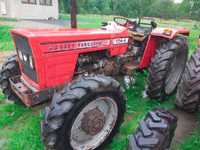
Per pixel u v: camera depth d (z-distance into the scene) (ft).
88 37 10.84
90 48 11.09
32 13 67.26
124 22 15.98
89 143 9.29
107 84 8.79
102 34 11.47
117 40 12.33
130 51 14.39
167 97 13.83
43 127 8.16
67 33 10.34
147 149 6.96
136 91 14.34
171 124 7.55
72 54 10.43
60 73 10.26
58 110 7.95
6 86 12.09
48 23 57.41
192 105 11.46
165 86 12.94
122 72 13.93
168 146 7.90
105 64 12.34
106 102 9.39
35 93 9.79
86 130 9.11
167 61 12.33
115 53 12.48
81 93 8.21
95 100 8.77
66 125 8.10
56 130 7.91
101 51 12.00
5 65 12.09
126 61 13.93
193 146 9.79
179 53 13.61
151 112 7.89
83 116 8.88
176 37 13.52
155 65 12.50
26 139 10.14
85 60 11.39
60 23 59.11
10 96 12.38
